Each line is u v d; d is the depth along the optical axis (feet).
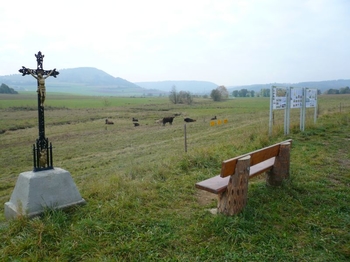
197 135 69.62
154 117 155.12
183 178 19.20
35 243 10.82
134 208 13.98
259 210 13.32
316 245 10.73
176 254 10.32
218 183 13.35
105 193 16.05
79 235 11.48
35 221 12.15
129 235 11.58
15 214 13.71
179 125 110.11
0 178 43.57
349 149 27.02
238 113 156.04
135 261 9.94
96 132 101.04
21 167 52.65
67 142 79.51
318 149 26.76
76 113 183.62
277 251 10.30
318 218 12.78
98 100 364.79
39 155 14.73
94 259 9.97
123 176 22.24
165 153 41.57
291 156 24.35
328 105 134.51
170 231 11.83
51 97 455.63
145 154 47.96
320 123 43.70
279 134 35.83
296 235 11.50
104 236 11.46
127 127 113.60
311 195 15.39
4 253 10.39
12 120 139.85
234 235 11.27
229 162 12.28
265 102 277.85
